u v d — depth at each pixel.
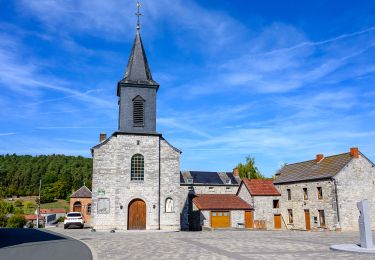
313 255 13.15
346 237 22.61
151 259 11.84
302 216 37.34
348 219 32.81
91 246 15.71
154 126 30.52
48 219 51.09
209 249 14.89
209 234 24.97
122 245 16.45
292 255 13.12
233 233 26.84
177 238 20.84
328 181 33.94
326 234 26.20
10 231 26.20
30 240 18.58
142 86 30.89
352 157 34.28
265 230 34.53
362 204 15.48
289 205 39.59
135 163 29.58
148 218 28.81
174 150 30.81
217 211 38.94
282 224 40.25
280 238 21.42
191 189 48.50
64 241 18.02
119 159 29.17
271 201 40.78
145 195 29.14
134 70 31.20
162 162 30.38
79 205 50.75
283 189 40.84
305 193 37.41
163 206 29.56
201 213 38.47
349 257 12.59
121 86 30.53
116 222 28.19
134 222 28.66
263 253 13.69
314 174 36.75
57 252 13.53
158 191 29.45
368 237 15.08
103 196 28.50
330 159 37.25
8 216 58.53
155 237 21.56
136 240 19.23
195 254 13.20
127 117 30.09
